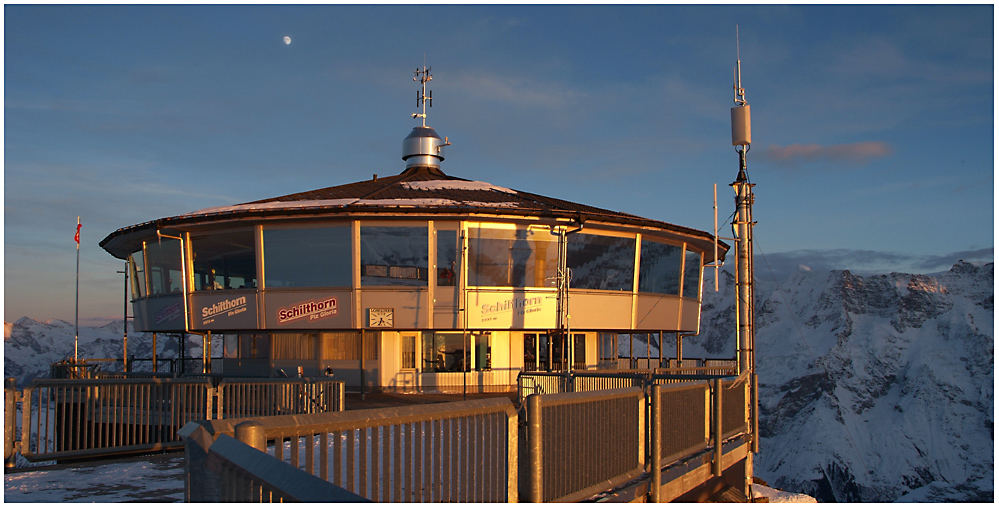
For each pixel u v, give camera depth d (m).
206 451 4.78
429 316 30.12
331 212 29.25
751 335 20.88
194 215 30.72
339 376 32.25
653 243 34.12
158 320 34.16
